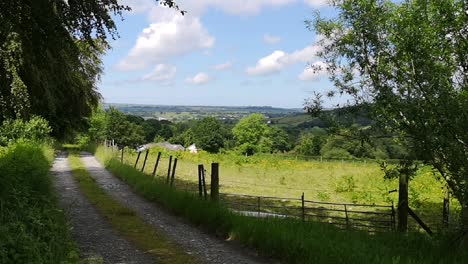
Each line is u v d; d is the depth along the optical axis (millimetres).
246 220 9438
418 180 23109
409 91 7766
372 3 8586
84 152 45125
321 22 9438
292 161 42781
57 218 8508
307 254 7430
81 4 11219
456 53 8086
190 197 12188
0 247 5418
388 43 8344
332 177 29234
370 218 13211
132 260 7648
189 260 7746
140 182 16922
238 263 7617
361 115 8805
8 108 19234
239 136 115750
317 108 9195
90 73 38062
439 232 9195
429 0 8320
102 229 10023
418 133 7617
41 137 31453
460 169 7465
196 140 120250
